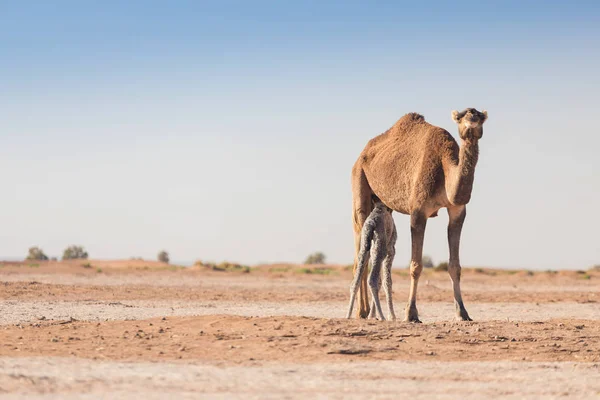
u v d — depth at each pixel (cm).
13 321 4112
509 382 2373
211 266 14775
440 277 12662
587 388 2278
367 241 3900
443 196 4012
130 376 2331
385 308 5816
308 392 2145
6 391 2080
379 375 2453
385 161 4338
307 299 6731
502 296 7531
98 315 4700
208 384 2234
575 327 3803
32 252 19788
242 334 3241
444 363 2736
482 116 3691
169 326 3538
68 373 2362
